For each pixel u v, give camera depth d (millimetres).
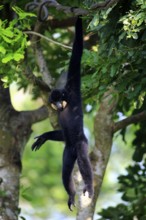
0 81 15430
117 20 12102
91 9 11773
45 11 13641
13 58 12047
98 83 12953
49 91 14766
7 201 14711
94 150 15031
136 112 16156
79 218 14320
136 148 17219
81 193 14438
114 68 12305
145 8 11422
